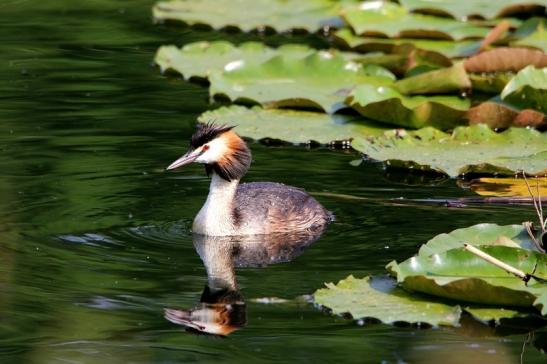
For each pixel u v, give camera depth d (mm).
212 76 17328
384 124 15789
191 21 21484
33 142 15062
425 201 13086
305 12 21703
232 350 9133
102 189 13375
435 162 14078
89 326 9562
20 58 19375
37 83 17922
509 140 14875
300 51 18797
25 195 13086
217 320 9734
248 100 16578
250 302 10164
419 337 9391
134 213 12703
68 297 10250
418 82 16641
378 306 9742
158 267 11117
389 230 12125
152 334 9461
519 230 10828
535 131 15031
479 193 13328
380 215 12633
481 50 18094
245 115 16109
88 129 15641
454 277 10023
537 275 9938
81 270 10938
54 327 9578
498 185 13641
